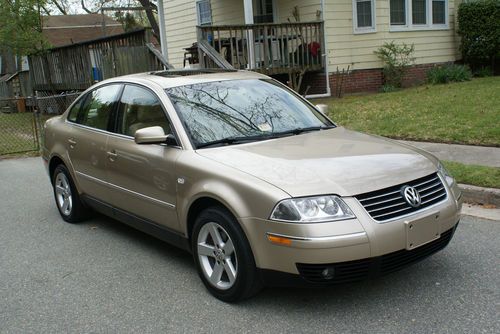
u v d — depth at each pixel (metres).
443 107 11.08
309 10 15.54
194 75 5.29
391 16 16.05
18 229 6.33
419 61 16.62
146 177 4.70
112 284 4.57
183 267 4.87
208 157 4.17
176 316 3.92
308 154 4.08
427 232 3.76
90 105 5.91
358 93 15.86
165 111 4.67
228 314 3.89
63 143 6.16
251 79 5.38
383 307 3.85
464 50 16.69
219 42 13.92
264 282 3.74
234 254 3.90
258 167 3.89
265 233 3.61
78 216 6.32
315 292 4.13
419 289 4.10
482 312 3.70
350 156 4.04
